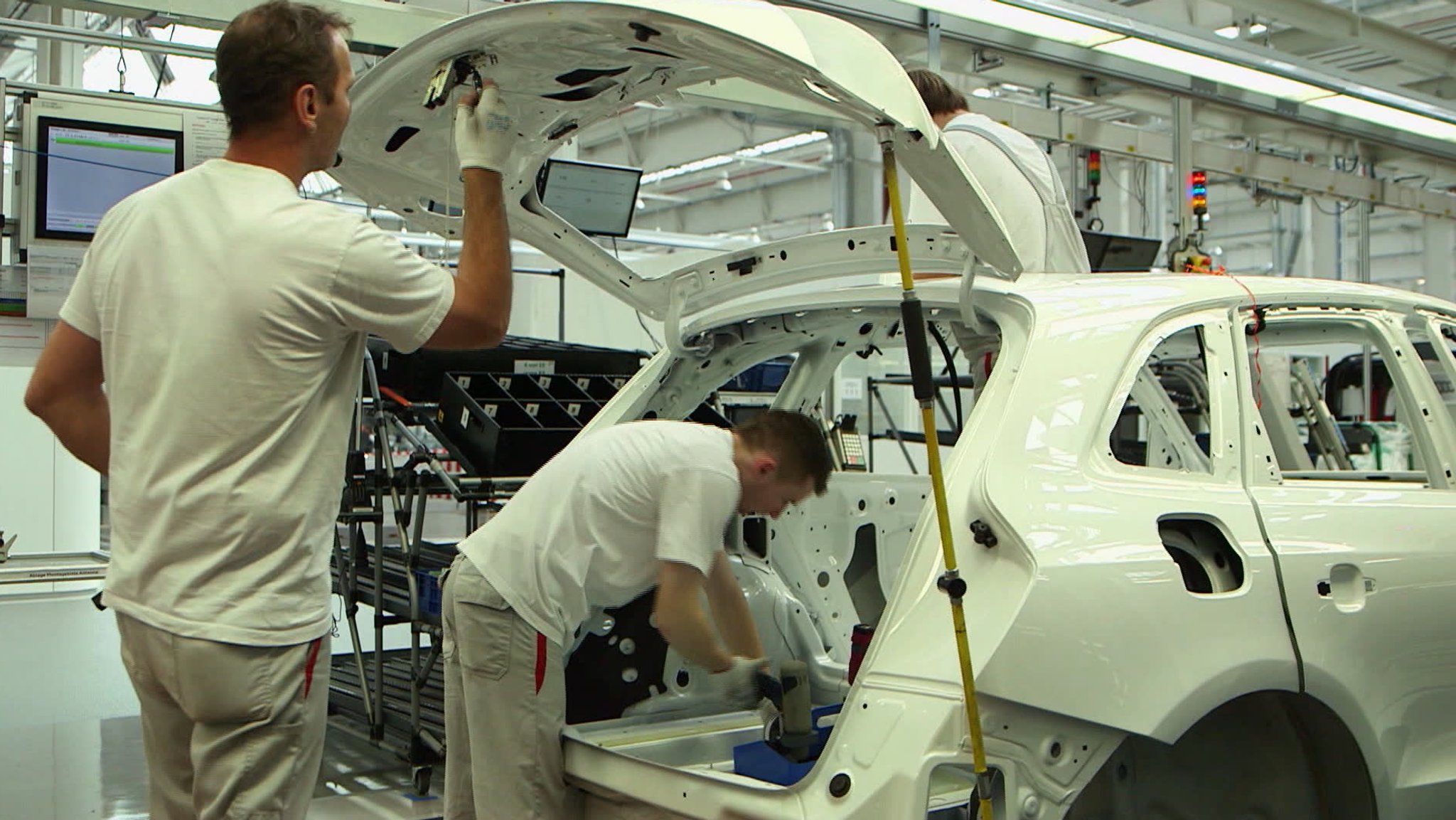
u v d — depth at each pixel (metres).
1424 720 2.72
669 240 11.01
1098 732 2.18
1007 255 2.37
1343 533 2.64
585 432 3.15
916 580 2.24
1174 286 2.77
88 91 5.20
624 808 2.48
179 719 1.90
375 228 1.90
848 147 8.70
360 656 4.49
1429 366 6.77
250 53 1.86
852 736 2.12
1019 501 2.23
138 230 1.87
